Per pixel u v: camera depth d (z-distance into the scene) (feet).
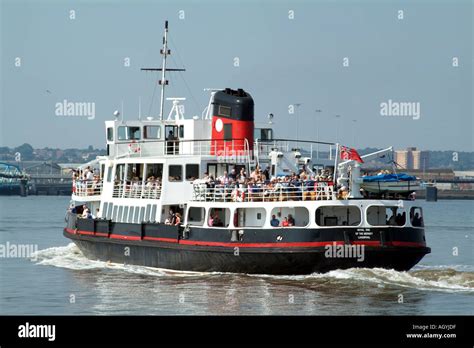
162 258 285.02
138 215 297.12
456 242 441.68
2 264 332.19
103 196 316.60
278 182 265.34
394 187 265.13
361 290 251.39
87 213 321.52
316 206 255.91
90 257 322.34
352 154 268.00
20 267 323.57
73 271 305.53
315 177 272.92
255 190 268.00
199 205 276.62
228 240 267.18
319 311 230.07
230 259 267.39
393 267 260.62
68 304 248.11
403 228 258.57
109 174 315.17
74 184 341.62
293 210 264.72
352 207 263.29
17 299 257.96
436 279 266.77
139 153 313.94
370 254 255.70
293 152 301.43
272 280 263.70
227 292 252.01
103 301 249.34
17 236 477.77
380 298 244.22
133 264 297.12
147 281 273.95
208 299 244.83
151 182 294.05
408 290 252.21
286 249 257.75
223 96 297.33
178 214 284.41
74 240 325.01
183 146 315.58
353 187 265.13
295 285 257.96
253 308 233.76
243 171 282.97
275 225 262.26
